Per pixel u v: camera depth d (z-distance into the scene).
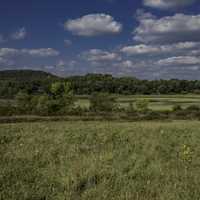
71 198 6.41
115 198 6.41
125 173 8.34
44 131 18.02
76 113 49.59
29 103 57.78
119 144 13.43
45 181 7.46
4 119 38.09
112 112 53.56
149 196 6.52
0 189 6.82
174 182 7.52
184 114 50.38
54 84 60.47
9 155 10.57
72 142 13.74
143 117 44.47
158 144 13.29
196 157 10.63
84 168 8.61
